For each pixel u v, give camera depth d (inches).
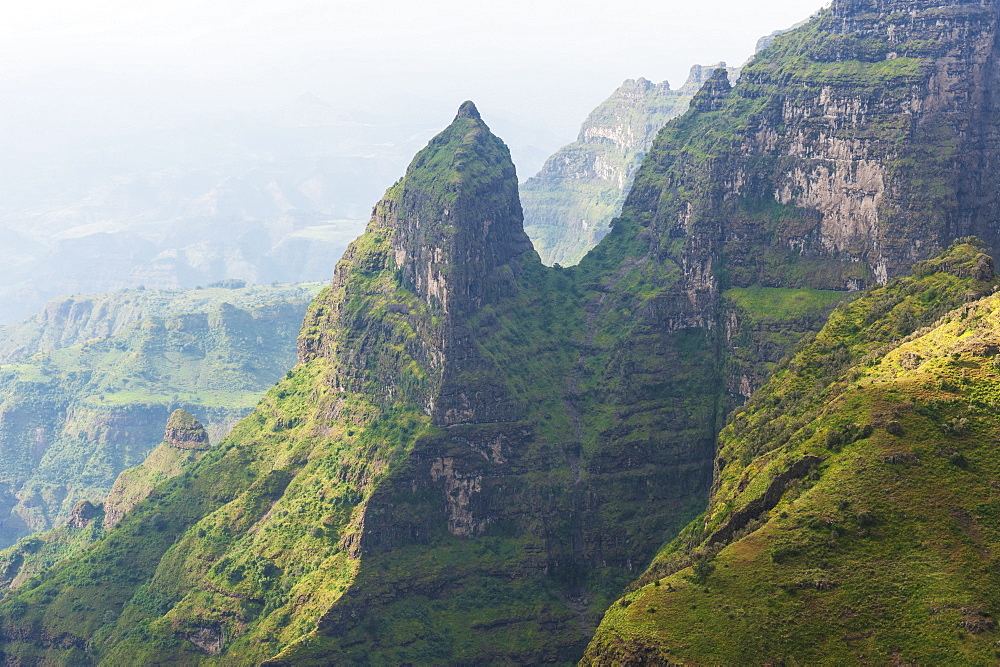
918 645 6875.0
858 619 7071.9
